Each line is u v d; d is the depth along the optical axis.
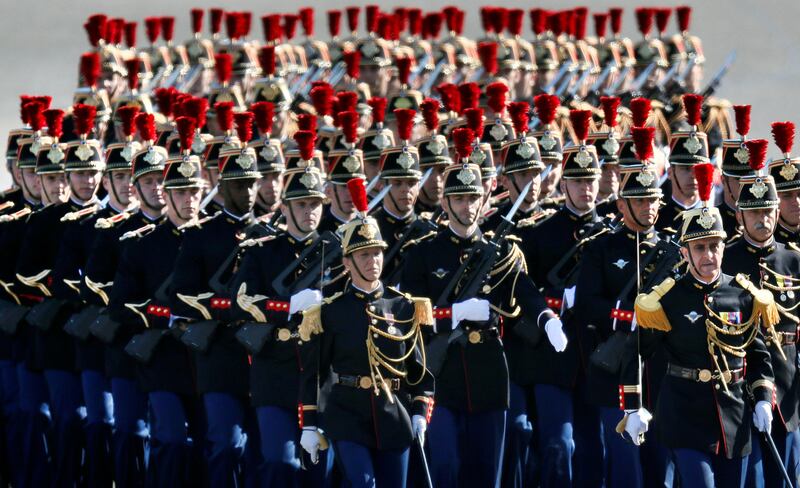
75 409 58.41
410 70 84.56
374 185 57.94
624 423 47.12
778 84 119.75
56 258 58.75
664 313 46.38
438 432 50.28
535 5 127.00
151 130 55.94
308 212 50.88
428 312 46.75
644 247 52.44
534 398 53.75
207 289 52.09
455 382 50.31
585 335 53.44
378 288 46.56
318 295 49.12
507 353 53.69
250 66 91.25
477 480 50.75
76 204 59.41
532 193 56.69
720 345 46.16
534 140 56.84
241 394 51.50
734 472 46.81
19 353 60.09
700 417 46.28
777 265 51.22
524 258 53.34
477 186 51.16
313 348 46.28
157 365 52.72
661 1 124.50
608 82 92.69
